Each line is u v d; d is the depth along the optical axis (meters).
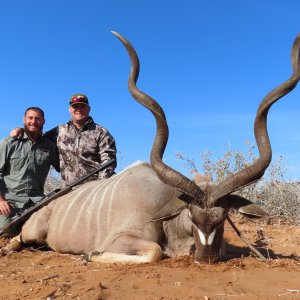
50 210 2.99
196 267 2.17
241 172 2.23
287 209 4.13
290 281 2.00
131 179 2.72
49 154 3.37
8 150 3.27
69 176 3.37
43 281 2.02
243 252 2.76
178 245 2.56
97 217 2.71
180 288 1.85
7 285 2.00
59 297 1.79
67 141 3.37
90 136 3.38
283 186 4.23
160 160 2.36
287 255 2.77
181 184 2.25
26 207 3.28
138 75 2.51
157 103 2.42
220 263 2.23
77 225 2.78
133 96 2.47
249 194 4.20
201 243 2.22
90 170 3.36
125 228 2.57
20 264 2.54
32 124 3.24
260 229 3.55
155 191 2.63
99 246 2.66
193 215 2.23
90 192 2.88
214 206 2.21
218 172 4.21
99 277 2.05
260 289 1.88
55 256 2.73
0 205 3.14
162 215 2.30
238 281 1.98
